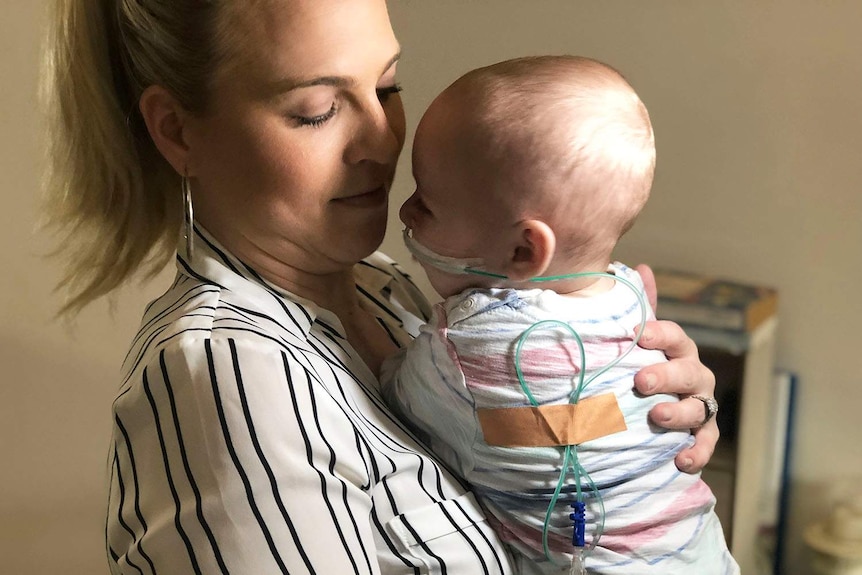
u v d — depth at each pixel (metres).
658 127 1.75
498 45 1.67
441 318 0.87
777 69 1.64
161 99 0.87
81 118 0.95
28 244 1.60
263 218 0.87
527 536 0.86
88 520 1.77
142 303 1.64
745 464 1.71
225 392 0.74
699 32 1.67
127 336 1.67
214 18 0.80
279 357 0.77
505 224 0.84
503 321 0.83
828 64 1.61
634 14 1.68
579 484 0.83
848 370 1.73
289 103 0.81
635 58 1.71
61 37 0.93
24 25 1.48
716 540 0.93
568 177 0.82
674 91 1.71
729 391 1.67
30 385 1.69
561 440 0.82
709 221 1.76
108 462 0.93
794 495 1.83
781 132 1.67
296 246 0.90
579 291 0.89
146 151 0.97
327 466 0.77
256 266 0.92
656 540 0.86
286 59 0.79
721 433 1.68
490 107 0.84
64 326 1.66
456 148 0.85
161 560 0.75
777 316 1.76
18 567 1.78
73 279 1.08
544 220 0.83
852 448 1.76
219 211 0.90
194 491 0.74
